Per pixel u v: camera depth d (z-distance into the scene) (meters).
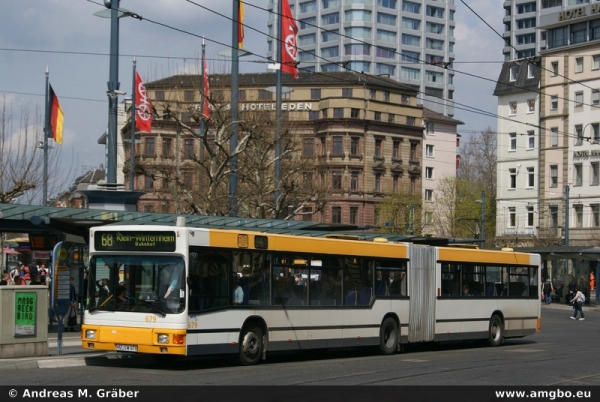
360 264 23.02
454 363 21.30
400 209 90.88
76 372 17.38
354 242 22.84
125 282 18.55
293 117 94.94
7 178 41.88
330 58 153.25
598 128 82.50
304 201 54.97
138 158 53.09
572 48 84.94
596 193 82.38
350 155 93.94
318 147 94.88
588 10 84.00
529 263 29.52
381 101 96.38
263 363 20.58
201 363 20.25
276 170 42.06
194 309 18.25
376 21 151.50
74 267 27.44
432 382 16.72
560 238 82.69
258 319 19.95
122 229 18.70
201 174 47.56
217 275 18.91
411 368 19.69
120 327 18.31
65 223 23.83
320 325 21.52
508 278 28.62
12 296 18.81
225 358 21.73
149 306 18.16
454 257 26.41
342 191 92.69
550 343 30.30
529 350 26.56
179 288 18.08
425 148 108.75
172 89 48.62
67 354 20.50
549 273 71.94
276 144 41.94
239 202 43.72
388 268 23.94
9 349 18.69
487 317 27.53
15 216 24.28
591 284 70.00
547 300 69.38
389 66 152.62
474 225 94.94
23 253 56.88
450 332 26.03
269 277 20.27
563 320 48.88
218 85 46.31
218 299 18.88
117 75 29.42
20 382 15.34
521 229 90.31
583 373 19.31
